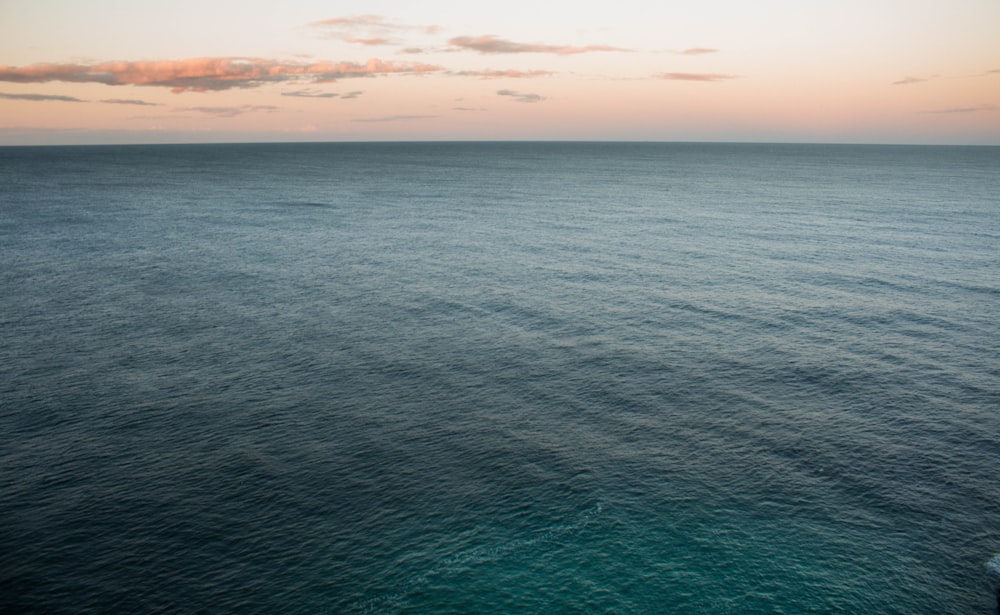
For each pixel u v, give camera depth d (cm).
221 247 9338
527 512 3209
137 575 2777
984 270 7650
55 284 7169
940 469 3531
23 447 3731
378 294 6831
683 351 5181
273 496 3309
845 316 5975
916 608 2648
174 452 3703
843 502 3275
